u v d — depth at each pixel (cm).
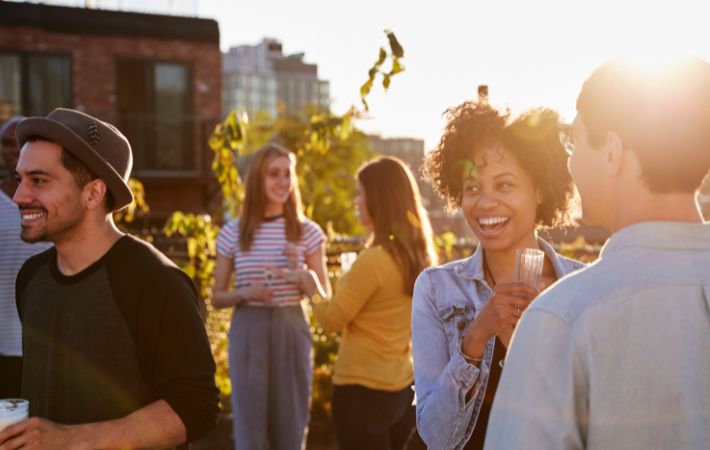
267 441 420
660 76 125
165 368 202
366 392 346
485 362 203
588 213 141
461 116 220
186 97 1473
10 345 335
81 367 203
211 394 207
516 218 216
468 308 218
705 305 120
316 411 553
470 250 617
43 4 1384
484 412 204
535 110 216
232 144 566
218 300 425
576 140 140
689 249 124
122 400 202
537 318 125
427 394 207
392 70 326
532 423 121
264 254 426
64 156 203
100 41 1411
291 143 1075
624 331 119
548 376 121
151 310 202
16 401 188
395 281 341
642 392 118
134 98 1440
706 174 127
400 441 359
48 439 185
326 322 351
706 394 117
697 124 124
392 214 344
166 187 1470
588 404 120
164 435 196
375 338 347
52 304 209
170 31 1452
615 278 123
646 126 125
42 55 1380
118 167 212
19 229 337
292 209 436
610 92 129
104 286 204
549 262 234
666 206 127
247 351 418
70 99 1395
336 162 1096
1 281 336
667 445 117
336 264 589
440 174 230
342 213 1063
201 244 618
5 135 355
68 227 204
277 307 421
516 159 215
